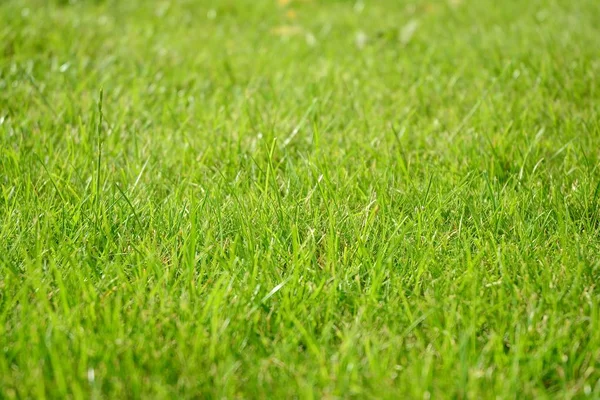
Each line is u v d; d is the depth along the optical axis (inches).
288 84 145.3
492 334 67.9
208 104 136.6
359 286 76.1
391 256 78.7
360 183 101.3
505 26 195.3
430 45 175.0
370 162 111.0
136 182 97.8
